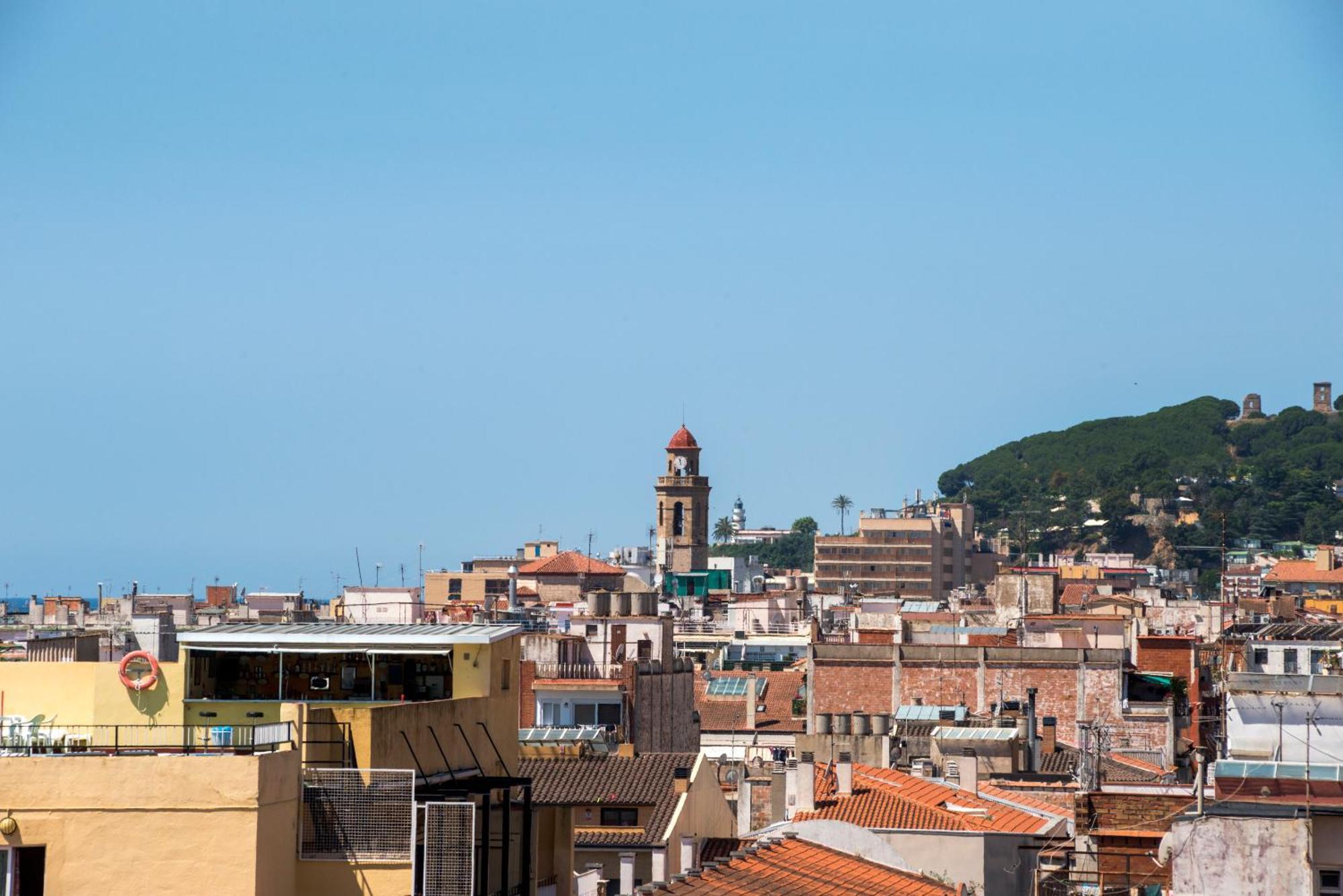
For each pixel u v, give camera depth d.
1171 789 119.94
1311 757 112.62
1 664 87.56
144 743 86.25
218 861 66.75
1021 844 140.88
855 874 111.69
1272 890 78.06
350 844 71.88
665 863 122.50
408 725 78.31
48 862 66.44
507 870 81.44
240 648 89.69
